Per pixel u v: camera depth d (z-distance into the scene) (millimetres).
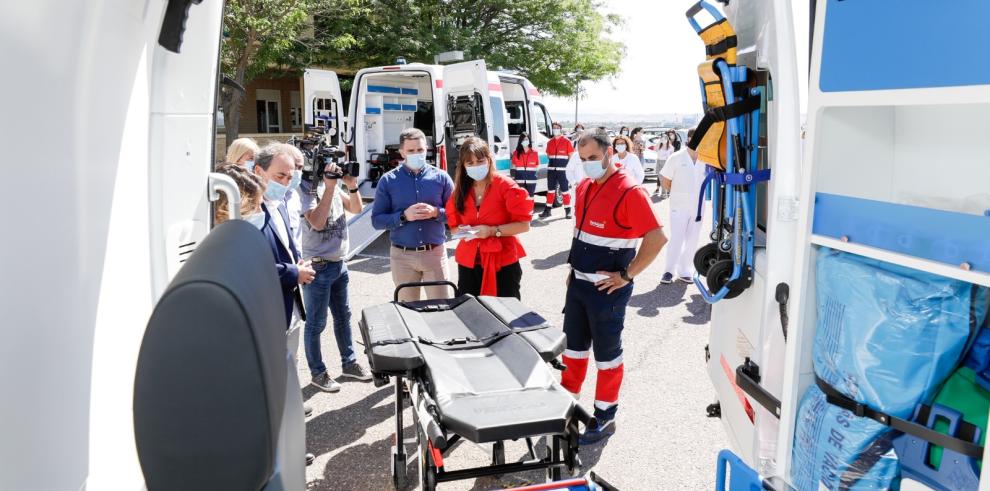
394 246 4441
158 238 1510
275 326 1133
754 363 2277
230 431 908
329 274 4242
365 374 4520
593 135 3326
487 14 19719
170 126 1592
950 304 1379
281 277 3266
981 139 1439
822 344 1659
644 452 3562
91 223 1159
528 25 19906
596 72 23328
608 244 3453
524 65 19859
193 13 1728
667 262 7184
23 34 928
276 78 20016
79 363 1105
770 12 2055
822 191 1651
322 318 4285
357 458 3508
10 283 897
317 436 3754
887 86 1377
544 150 12383
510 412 2197
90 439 1144
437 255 4418
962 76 1193
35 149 964
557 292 6820
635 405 4145
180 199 1667
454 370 2521
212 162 1946
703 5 2322
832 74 1545
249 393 908
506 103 12141
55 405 1021
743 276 2328
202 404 899
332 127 9977
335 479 3311
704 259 2625
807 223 1679
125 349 1305
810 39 2133
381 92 10680
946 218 1284
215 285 910
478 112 8992
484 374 2541
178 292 898
